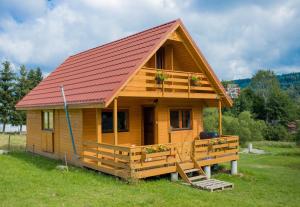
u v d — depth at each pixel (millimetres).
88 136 15625
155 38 15383
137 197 10719
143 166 12898
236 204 10789
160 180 13648
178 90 17203
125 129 17016
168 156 13766
